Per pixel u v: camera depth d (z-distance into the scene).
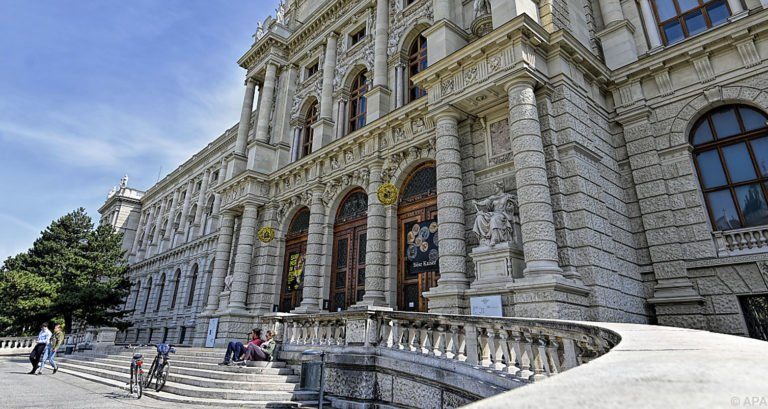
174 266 47.25
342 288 20.12
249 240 24.73
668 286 13.52
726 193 13.56
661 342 4.12
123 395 11.45
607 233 13.20
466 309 12.86
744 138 13.48
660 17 16.48
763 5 13.55
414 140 17.94
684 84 14.72
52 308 33.44
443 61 15.10
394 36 21.80
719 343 3.96
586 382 2.23
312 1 31.44
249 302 23.66
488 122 15.34
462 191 14.82
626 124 15.71
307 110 27.53
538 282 11.02
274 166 26.59
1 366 20.34
